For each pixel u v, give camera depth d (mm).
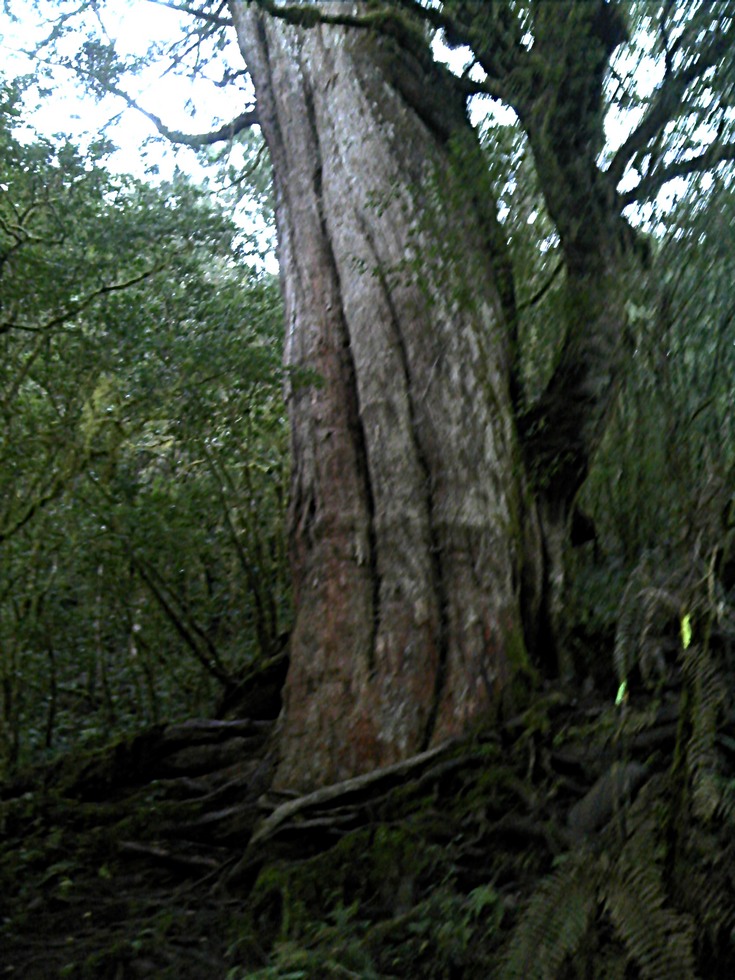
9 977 4930
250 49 8523
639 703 5371
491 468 6645
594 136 6539
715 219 5934
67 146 8406
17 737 8180
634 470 6902
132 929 5285
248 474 9852
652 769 4785
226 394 8938
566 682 6359
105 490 8539
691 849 3844
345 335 7070
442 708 6109
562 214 6570
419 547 6438
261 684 7676
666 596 4562
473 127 7270
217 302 9234
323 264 7348
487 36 6586
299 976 4301
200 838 6160
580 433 6859
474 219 6984
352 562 6484
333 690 6223
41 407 8438
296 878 5289
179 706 9922
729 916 3670
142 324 8500
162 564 9258
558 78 6328
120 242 8805
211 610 10125
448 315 6875
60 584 8852
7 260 8016
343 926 4734
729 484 4859
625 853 3836
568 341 6809
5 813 6598
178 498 8828
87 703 10227
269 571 10023
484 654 6254
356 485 6660
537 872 4840
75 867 6109
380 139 7430
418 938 4543
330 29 7938
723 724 4281
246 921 5121
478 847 5191
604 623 6566
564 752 5535
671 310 6203
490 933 4438
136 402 8656
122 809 6523
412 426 6688
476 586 6375
